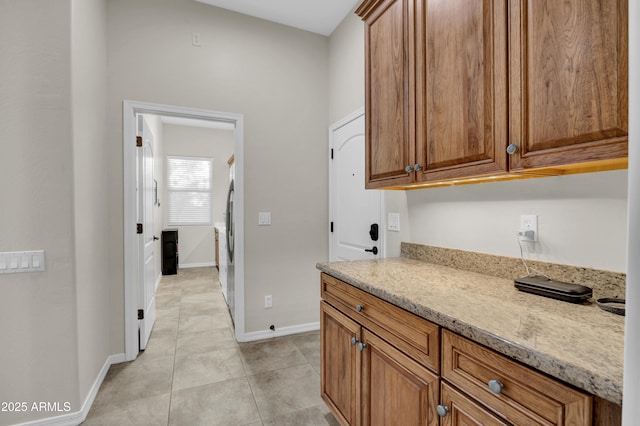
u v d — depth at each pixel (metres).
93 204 1.90
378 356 1.18
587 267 1.04
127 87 2.26
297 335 2.78
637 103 0.40
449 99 1.22
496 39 1.03
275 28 2.75
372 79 1.69
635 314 0.40
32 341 1.52
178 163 5.86
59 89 1.56
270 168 2.73
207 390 1.92
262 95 2.70
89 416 1.67
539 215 1.18
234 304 2.81
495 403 0.73
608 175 0.99
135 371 2.13
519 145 0.97
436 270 1.49
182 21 2.42
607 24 0.76
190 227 5.95
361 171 2.41
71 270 1.58
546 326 0.77
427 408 0.94
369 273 1.42
